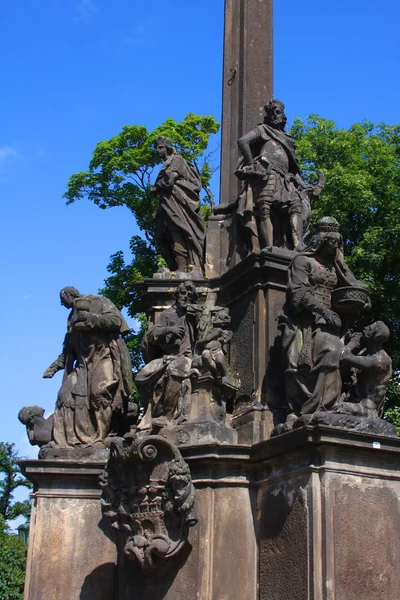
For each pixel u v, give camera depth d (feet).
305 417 27.91
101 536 33.09
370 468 27.50
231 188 39.78
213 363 31.65
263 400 31.89
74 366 36.40
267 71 42.09
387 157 70.13
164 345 33.55
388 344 64.90
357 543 26.43
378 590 26.23
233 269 34.88
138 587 29.58
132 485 29.45
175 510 28.76
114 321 35.42
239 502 29.60
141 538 28.86
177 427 30.83
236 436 31.30
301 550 26.71
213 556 28.89
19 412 35.60
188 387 31.53
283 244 35.40
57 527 33.06
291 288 30.68
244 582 28.76
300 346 29.91
